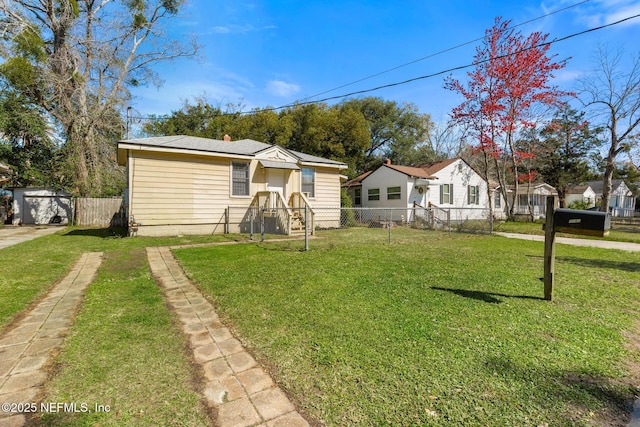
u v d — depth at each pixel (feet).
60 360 7.19
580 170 80.59
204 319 9.82
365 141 74.08
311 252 22.03
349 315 10.08
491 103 55.93
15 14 44.45
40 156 52.24
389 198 59.41
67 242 26.58
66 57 46.93
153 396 5.96
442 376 6.66
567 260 20.66
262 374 6.76
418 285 13.69
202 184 33.17
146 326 9.18
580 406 5.79
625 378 6.75
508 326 9.36
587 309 10.96
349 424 5.25
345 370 6.86
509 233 40.34
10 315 9.88
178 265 17.65
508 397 6.01
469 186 64.18
